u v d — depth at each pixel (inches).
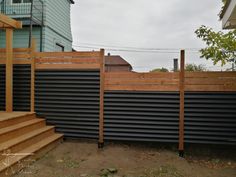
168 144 218.1
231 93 198.8
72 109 227.1
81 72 224.7
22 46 387.5
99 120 220.7
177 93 207.6
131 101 215.5
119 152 203.9
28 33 386.6
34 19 372.8
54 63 230.5
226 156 199.3
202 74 202.5
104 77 220.1
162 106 210.1
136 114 214.5
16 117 200.7
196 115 203.8
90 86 223.0
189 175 158.6
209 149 210.8
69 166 169.9
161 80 210.1
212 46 268.8
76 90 226.1
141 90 213.6
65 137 230.5
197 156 199.6
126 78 216.1
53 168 165.3
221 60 265.0
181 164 179.6
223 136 199.9
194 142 204.1
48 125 232.2
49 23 396.8
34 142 194.9
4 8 387.2
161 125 210.4
